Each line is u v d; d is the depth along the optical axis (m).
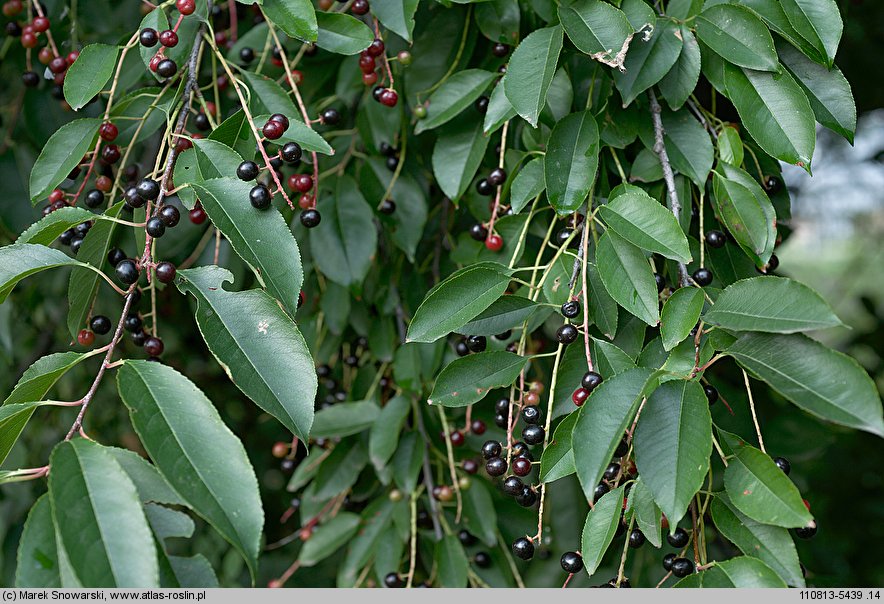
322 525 1.11
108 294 1.21
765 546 0.82
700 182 0.92
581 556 0.86
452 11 1.01
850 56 1.48
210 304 0.83
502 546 1.07
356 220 1.05
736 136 0.93
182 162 0.87
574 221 0.91
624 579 0.87
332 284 1.09
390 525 1.08
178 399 0.80
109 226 0.89
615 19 0.89
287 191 1.04
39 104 1.12
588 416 0.81
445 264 1.11
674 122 0.94
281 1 0.91
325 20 0.94
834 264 2.66
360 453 1.10
